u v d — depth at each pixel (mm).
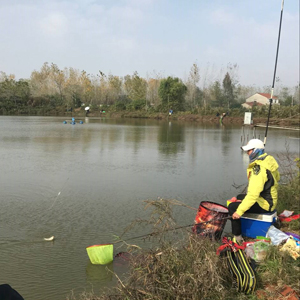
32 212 6270
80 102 64375
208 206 5016
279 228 4922
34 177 9047
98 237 5168
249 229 4512
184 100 55312
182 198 7367
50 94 67688
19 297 2395
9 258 4469
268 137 23078
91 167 10594
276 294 3232
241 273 3361
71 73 71562
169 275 3268
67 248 4789
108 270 4164
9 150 13961
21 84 61312
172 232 4973
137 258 3678
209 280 3205
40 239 5074
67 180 8789
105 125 31656
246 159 12906
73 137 19594
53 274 4078
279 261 3684
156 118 48406
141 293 3221
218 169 10781
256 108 45500
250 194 4168
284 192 6336
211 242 3947
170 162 11875
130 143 17156
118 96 72375
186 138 20594
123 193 7652
